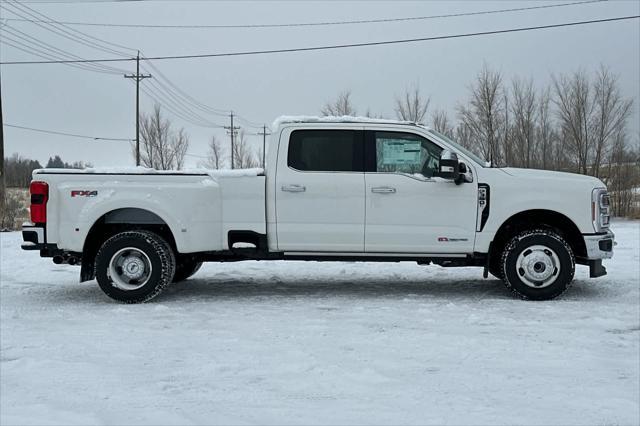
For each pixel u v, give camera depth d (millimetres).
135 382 3783
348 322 5441
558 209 6406
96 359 4297
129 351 4500
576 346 4590
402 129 6645
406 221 6523
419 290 7305
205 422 3141
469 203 6484
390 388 3650
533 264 6434
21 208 26734
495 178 6492
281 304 6379
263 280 8148
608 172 33594
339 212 6535
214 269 9188
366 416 3207
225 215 6598
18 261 10367
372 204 6520
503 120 33125
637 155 33438
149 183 6500
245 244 6684
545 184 6453
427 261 6742
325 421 3143
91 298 6906
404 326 5273
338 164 6621
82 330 5188
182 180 6520
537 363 4160
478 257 6629
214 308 6172
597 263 6504
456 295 6934
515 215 6621
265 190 6574
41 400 3479
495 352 4426
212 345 4652
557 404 3377
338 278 8312
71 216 6453
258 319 5605
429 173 6582
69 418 3199
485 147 32844
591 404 3373
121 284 6469
